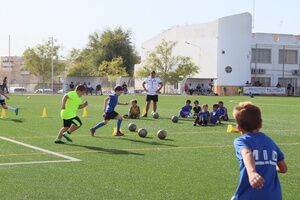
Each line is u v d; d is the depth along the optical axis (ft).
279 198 14.80
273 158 15.05
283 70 282.97
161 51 265.34
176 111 95.40
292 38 285.23
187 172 32.94
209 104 125.39
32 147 43.37
